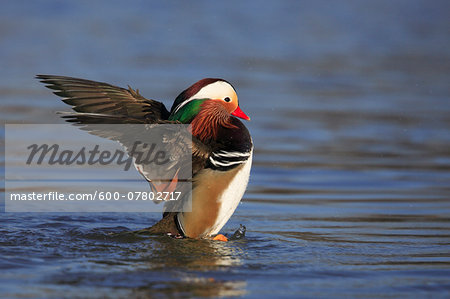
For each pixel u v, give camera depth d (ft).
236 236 34.01
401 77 90.58
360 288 25.67
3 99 69.67
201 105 33.78
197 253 30.35
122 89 34.35
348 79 88.28
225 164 32.37
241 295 24.62
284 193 44.04
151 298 24.03
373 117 67.87
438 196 43.21
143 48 104.73
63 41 107.34
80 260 28.71
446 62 102.63
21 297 23.68
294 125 63.87
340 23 141.90
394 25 142.10
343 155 54.13
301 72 91.91
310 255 30.60
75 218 37.70
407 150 55.83
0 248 30.42
